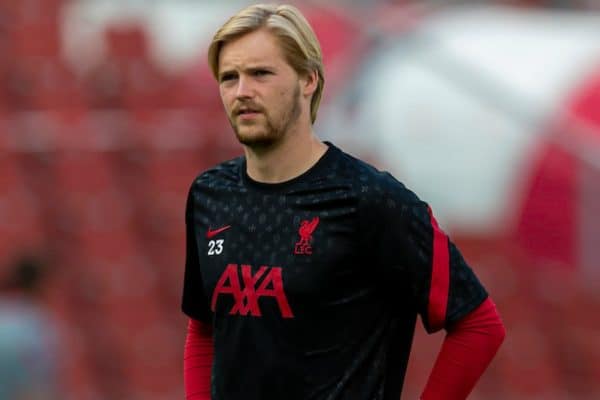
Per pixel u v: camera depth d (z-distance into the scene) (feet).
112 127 142.61
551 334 140.36
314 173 29.63
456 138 151.12
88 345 117.39
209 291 30.37
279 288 29.04
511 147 151.74
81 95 144.87
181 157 143.02
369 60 153.28
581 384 136.87
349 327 29.40
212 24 155.33
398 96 151.94
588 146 152.25
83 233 130.82
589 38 165.37
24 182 132.57
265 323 29.25
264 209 29.71
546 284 145.48
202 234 30.78
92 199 134.92
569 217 148.87
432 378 30.45
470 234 147.54
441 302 29.63
